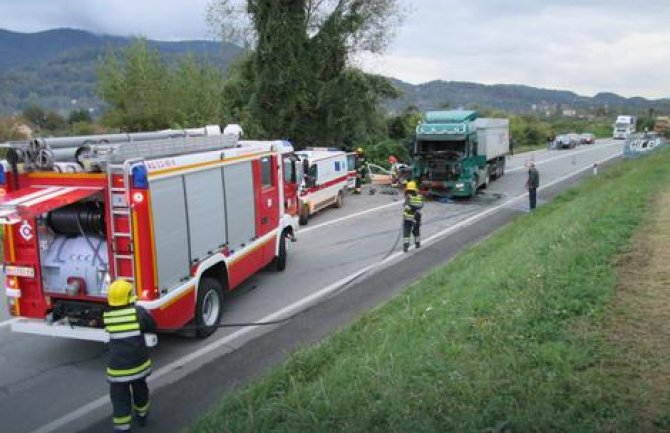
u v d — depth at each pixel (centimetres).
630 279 842
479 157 2781
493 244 1550
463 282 1064
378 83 3494
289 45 3080
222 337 978
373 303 1141
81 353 925
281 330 1005
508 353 630
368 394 602
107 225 798
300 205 2000
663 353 598
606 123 11219
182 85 4653
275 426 588
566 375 564
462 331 727
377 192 2866
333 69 3300
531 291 817
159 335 985
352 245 1697
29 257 854
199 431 620
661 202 1541
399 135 4331
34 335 1001
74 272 834
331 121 3294
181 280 888
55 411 741
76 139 912
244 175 1123
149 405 727
